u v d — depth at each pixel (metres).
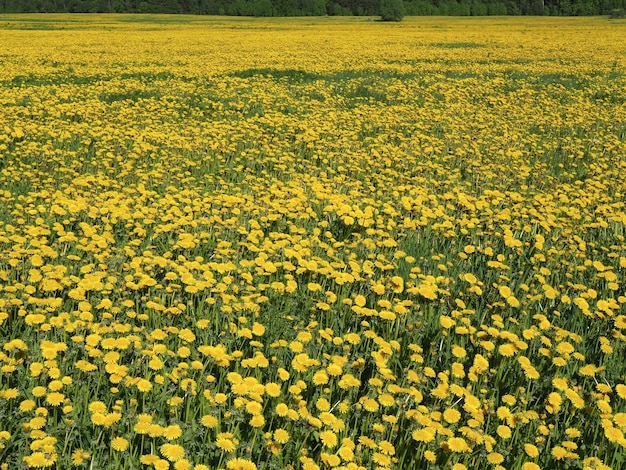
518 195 7.95
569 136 12.28
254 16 101.62
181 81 18.91
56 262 5.59
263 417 3.43
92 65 23.30
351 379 3.67
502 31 50.44
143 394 3.58
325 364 3.92
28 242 6.04
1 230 6.18
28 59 24.47
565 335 4.46
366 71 22.75
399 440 3.41
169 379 3.84
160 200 7.24
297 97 16.89
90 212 6.65
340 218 6.96
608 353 4.37
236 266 5.68
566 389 3.68
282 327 4.65
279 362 4.04
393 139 12.08
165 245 6.34
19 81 18.80
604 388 3.75
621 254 6.21
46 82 18.84
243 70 22.25
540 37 41.31
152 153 10.20
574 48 32.16
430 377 4.07
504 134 12.12
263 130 12.30
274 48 33.00
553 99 16.75
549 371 4.27
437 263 6.07
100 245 5.56
